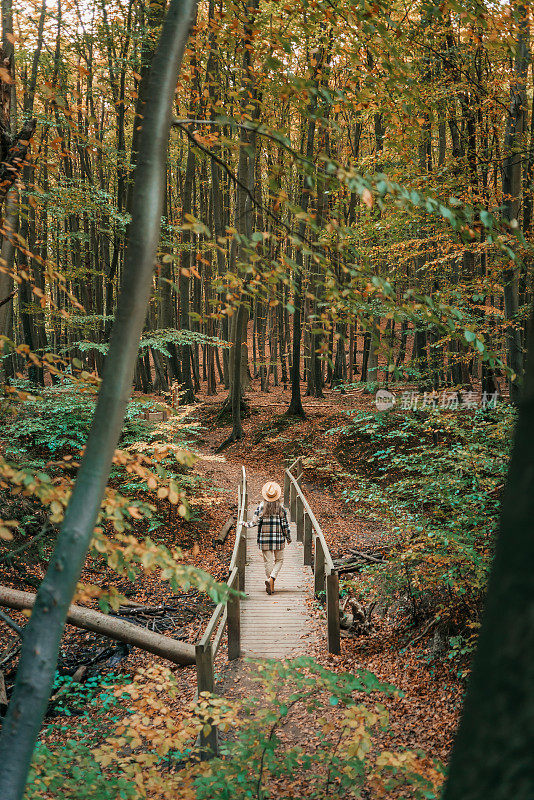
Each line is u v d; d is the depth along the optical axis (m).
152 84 2.49
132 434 12.73
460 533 6.52
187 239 21.45
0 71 3.63
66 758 3.42
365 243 12.27
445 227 8.34
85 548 2.19
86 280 16.81
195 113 4.09
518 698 0.93
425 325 12.55
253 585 9.71
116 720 6.38
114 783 3.15
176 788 3.27
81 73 3.67
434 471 7.74
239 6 3.39
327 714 5.70
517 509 1.00
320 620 8.23
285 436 20.86
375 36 3.27
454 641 6.41
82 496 2.20
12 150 4.18
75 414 10.86
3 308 6.30
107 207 11.48
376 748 4.99
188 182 22.61
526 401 1.06
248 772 3.27
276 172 3.27
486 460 6.95
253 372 39.81
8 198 4.12
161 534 12.76
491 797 0.93
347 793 3.94
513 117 8.63
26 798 2.84
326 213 3.23
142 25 12.01
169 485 3.08
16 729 2.01
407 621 8.05
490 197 8.97
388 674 6.69
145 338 14.02
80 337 22.86
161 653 7.29
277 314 32.50
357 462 17.38
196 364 34.50
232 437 22.09
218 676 6.75
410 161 4.35
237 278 3.09
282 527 9.29
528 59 7.64
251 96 3.55
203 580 2.74
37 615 2.09
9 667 7.50
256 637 7.70
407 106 3.71
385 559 8.52
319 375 27.59
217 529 14.00
